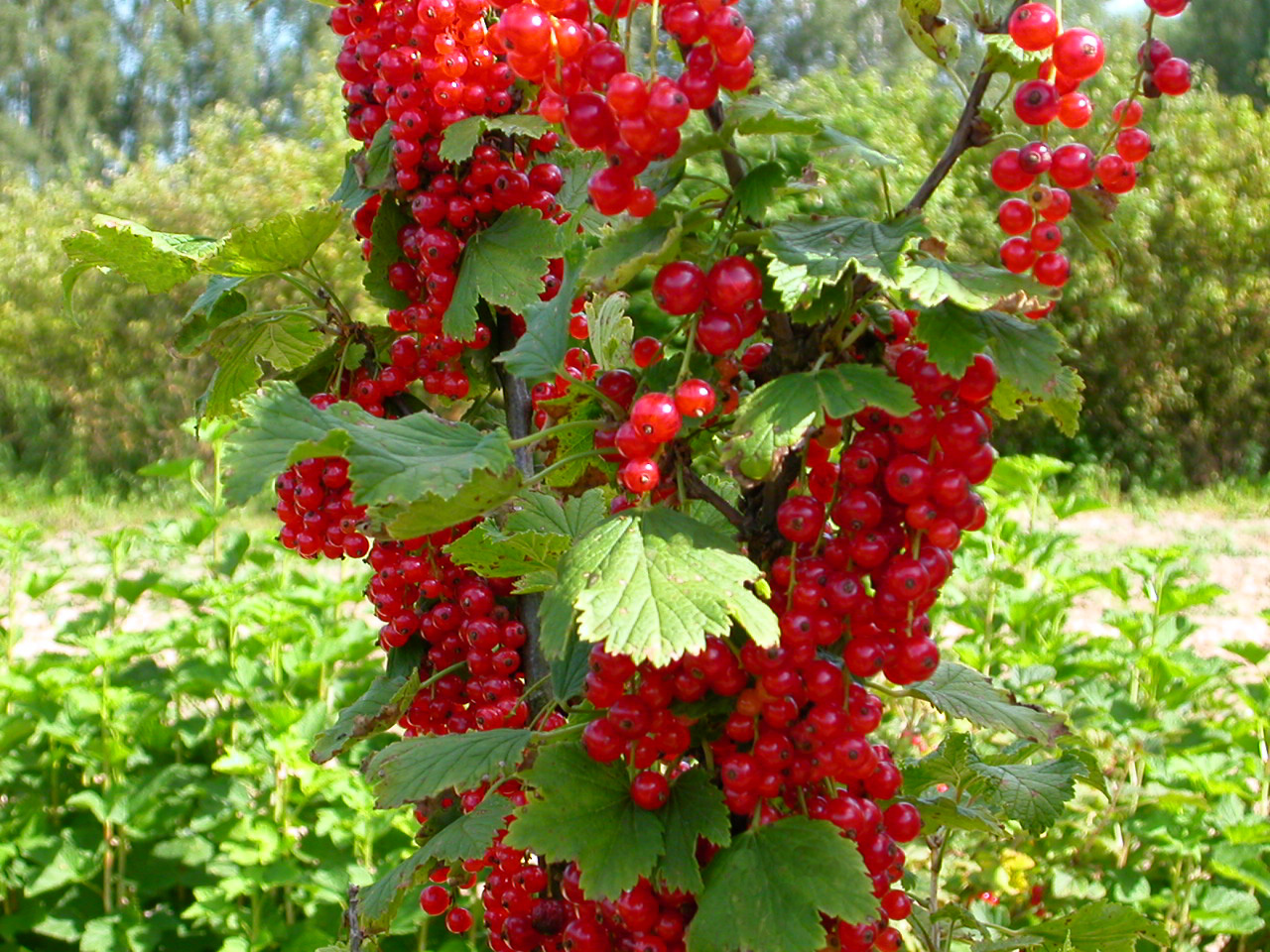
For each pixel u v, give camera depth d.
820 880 0.29
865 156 0.31
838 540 0.31
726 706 0.31
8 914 0.86
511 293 0.40
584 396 0.37
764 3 7.42
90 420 3.21
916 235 0.30
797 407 0.29
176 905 0.91
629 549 0.29
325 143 3.36
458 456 0.31
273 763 0.85
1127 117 0.31
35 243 3.40
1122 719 0.91
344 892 0.81
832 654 0.33
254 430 0.31
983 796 0.40
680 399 0.30
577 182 0.47
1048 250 0.30
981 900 0.78
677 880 0.30
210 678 0.92
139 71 8.80
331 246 2.59
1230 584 2.11
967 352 0.29
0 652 1.15
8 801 0.93
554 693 0.39
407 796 0.34
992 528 1.13
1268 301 3.19
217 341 0.44
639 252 0.30
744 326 0.30
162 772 0.91
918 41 0.32
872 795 0.33
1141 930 0.37
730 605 0.28
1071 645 1.10
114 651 0.89
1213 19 6.78
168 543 1.09
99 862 0.86
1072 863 0.88
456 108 0.40
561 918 0.35
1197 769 0.82
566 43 0.29
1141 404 3.25
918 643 0.30
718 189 0.32
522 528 0.39
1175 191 3.22
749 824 0.32
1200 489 3.26
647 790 0.30
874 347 0.32
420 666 0.42
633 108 0.28
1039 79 0.30
